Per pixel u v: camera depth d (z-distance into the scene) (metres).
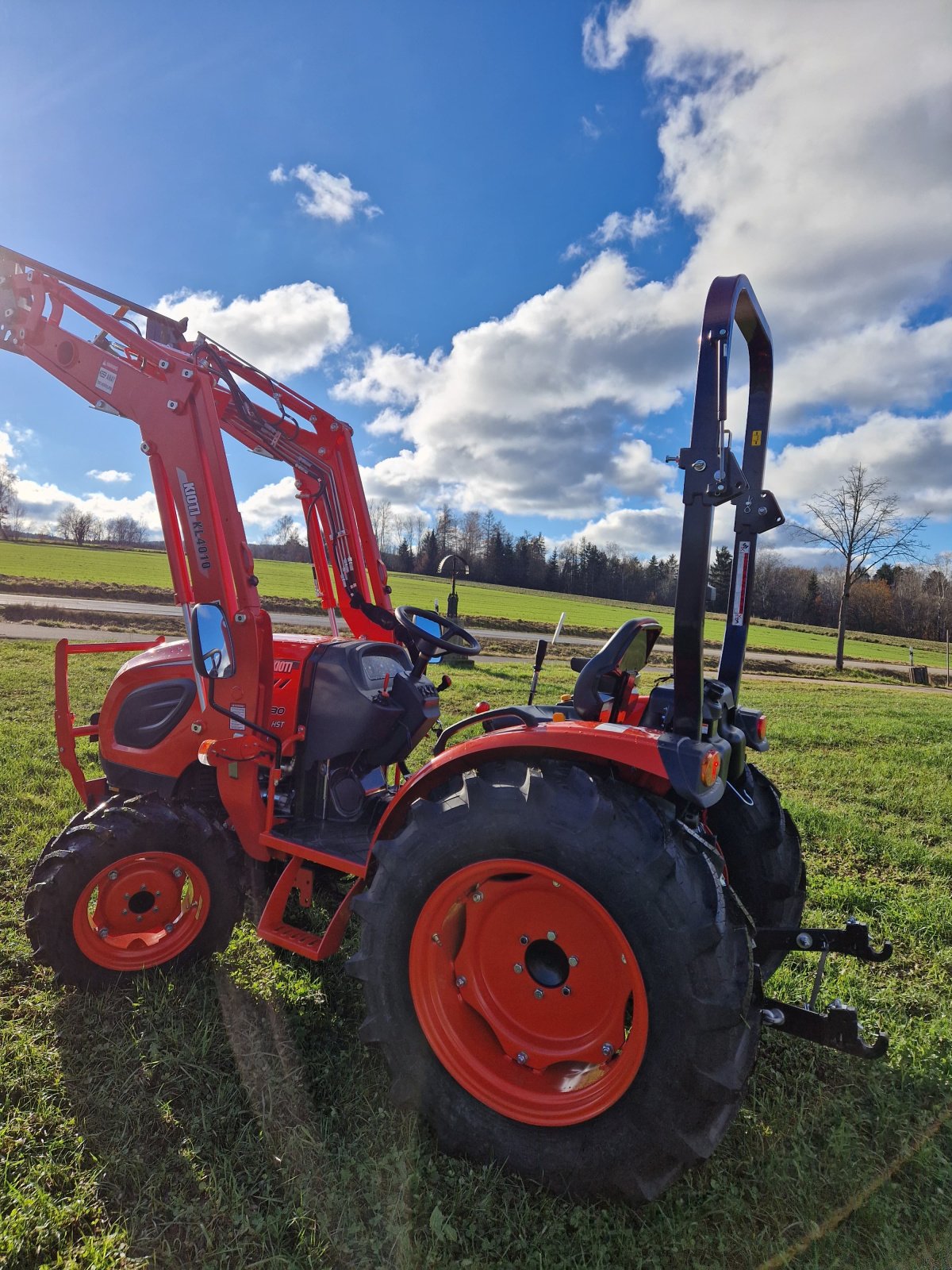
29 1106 2.21
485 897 2.14
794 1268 1.77
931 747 8.21
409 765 5.35
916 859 4.46
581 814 1.97
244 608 2.74
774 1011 2.01
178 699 3.01
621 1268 1.77
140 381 2.84
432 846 2.13
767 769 6.84
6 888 3.46
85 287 2.95
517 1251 1.81
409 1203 1.93
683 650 2.05
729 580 2.85
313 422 3.58
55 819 4.25
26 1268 1.73
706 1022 1.80
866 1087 2.40
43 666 9.86
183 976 2.86
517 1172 1.98
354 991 2.87
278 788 3.05
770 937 2.34
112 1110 2.19
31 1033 2.52
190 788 3.11
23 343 3.12
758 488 2.76
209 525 2.75
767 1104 2.31
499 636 25.41
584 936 2.04
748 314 2.42
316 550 3.73
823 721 10.18
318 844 2.70
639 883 1.87
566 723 2.22
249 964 3.01
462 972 2.21
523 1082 2.07
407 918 2.16
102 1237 1.81
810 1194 1.96
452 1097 2.08
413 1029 2.14
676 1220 1.88
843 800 5.83
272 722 2.98
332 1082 2.38
